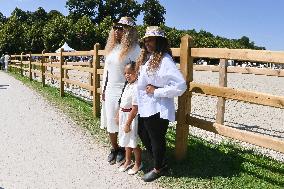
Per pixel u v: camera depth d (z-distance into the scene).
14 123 8.50
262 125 8.92
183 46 5.37
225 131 4.87
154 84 4.79
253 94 4.54
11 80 20.81
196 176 5.04
